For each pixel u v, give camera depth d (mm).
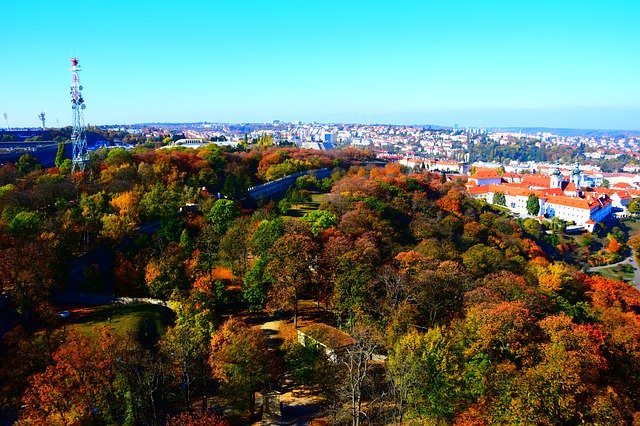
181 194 150000
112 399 69188
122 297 100938
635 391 66250
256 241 109062
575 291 129875
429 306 88188
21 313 89438
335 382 72875
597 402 54562
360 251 98750
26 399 65562
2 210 121688
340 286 89562
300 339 86938
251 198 165125
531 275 130125
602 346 71500
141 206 132625
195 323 81375
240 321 90188
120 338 79125
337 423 67375
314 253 100875
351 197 165125
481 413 58344
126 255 110688
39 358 77812
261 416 72062
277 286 93250
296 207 170625
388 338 80750
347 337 83188
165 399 75125
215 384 80625
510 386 57469
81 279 108500
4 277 88812
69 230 110688
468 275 104438
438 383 63125
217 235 120500
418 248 131000
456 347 68125
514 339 65938
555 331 68375
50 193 135375
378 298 89812
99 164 182250
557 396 55000
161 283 99438
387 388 73188
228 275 110688
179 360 73562
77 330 86125
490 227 197750
